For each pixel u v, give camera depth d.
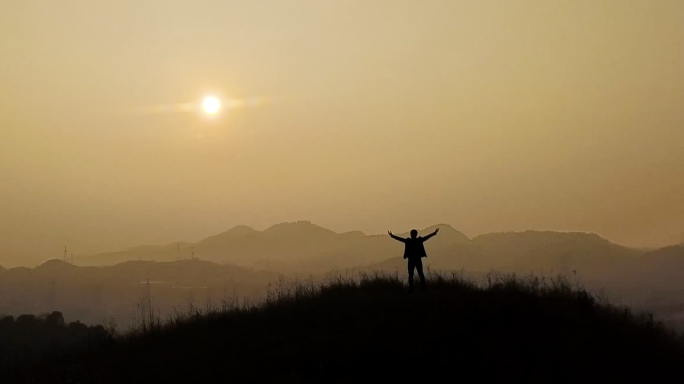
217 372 13.89
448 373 13.27
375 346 14.67
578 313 18.05
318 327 17.09
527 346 14.97
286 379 13.12
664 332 18.31
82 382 14.95
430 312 17.45
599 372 13.89
